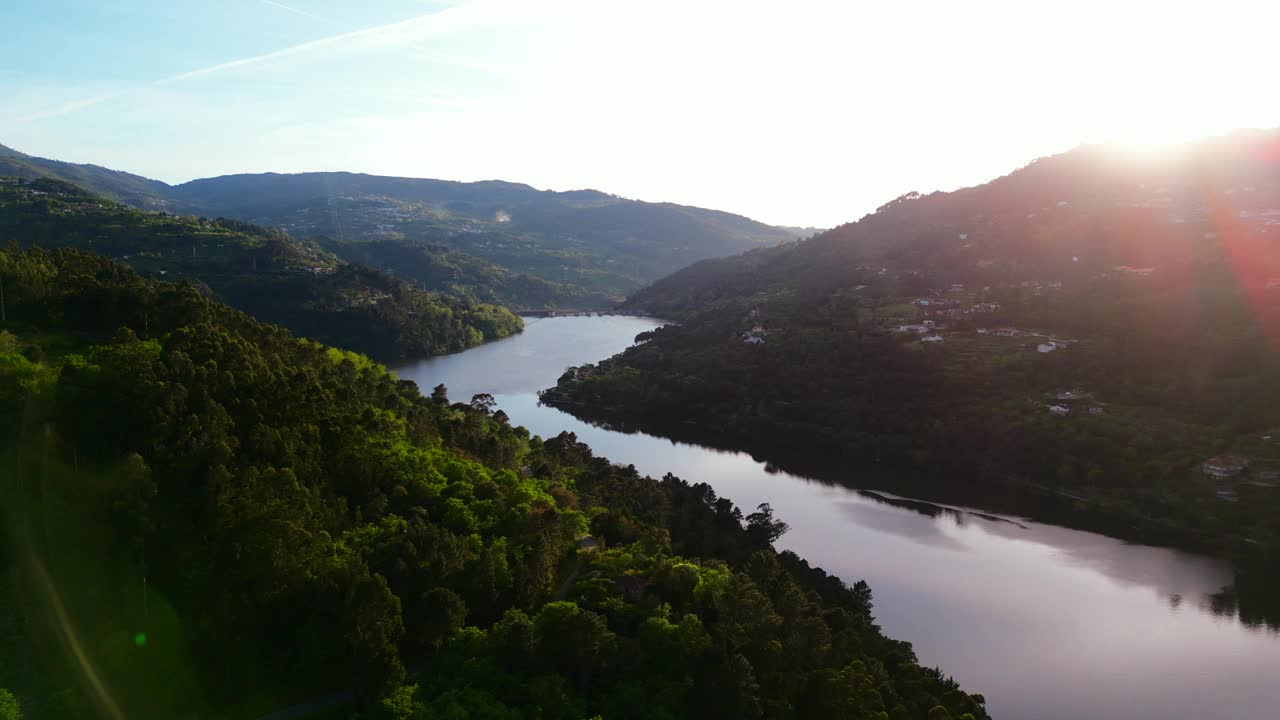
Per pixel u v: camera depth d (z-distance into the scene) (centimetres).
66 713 5297
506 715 6012
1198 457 16075
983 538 14300
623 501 11969
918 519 15312
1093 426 17638
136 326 10550
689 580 8494
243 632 6241
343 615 6244
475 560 7556
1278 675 9850
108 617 6088
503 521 8962
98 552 6375
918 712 7638
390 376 17162
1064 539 14288
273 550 6569
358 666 6116
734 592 8012
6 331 9112
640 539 9738
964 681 9631
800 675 7531
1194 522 14575
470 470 10381
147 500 6819
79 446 7288
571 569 8944
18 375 7812
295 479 7712
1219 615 11388
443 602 6825
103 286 10681
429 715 5884
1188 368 19025
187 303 11331
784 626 8162
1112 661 10131
